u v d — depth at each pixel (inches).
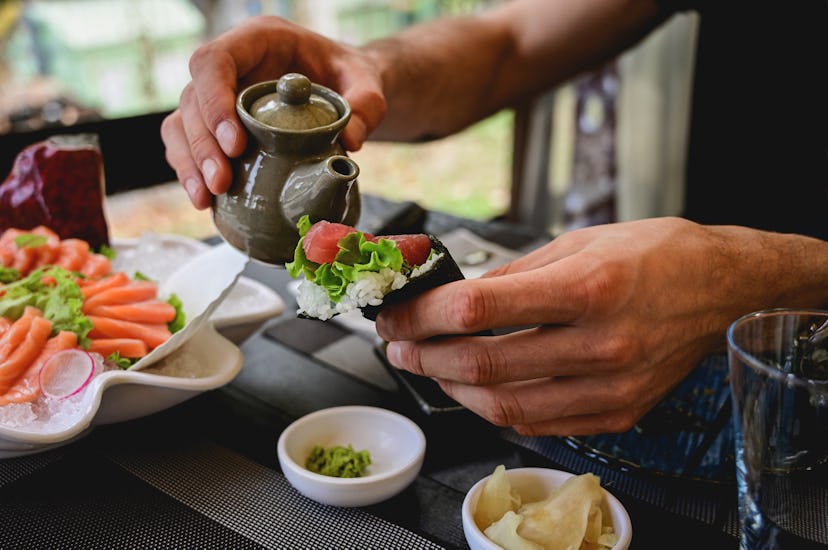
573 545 25.2
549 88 66.7
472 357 26.7
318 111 29.8
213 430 34.7
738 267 30.2
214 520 28.8
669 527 28.0
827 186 56.4
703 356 31.0
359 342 43.2
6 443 29.4
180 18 90.1
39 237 40.7
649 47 89.0
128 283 39.1
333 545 27.5
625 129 94.5
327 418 33.1
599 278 25.5
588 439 31.9
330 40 41.4
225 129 30.1
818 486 22.3
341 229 24.5
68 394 30.9
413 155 120.7
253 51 36.4
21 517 28.7
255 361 40.9
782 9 55.6
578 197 102.3
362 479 28.7
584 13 61.8
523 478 28.8
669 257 28.0
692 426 32.6
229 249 41.6
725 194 61.0
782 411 21.8
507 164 121.7
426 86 53.8
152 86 91.0
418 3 105.7
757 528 23.1
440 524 28.7
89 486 30.6
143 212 93.4
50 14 81.4
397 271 24.1
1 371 30.5
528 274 25.2
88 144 47.1
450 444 33.6
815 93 55.7
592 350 26.2
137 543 27.5
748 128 59.1
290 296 48.9
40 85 83.0
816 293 33.8
